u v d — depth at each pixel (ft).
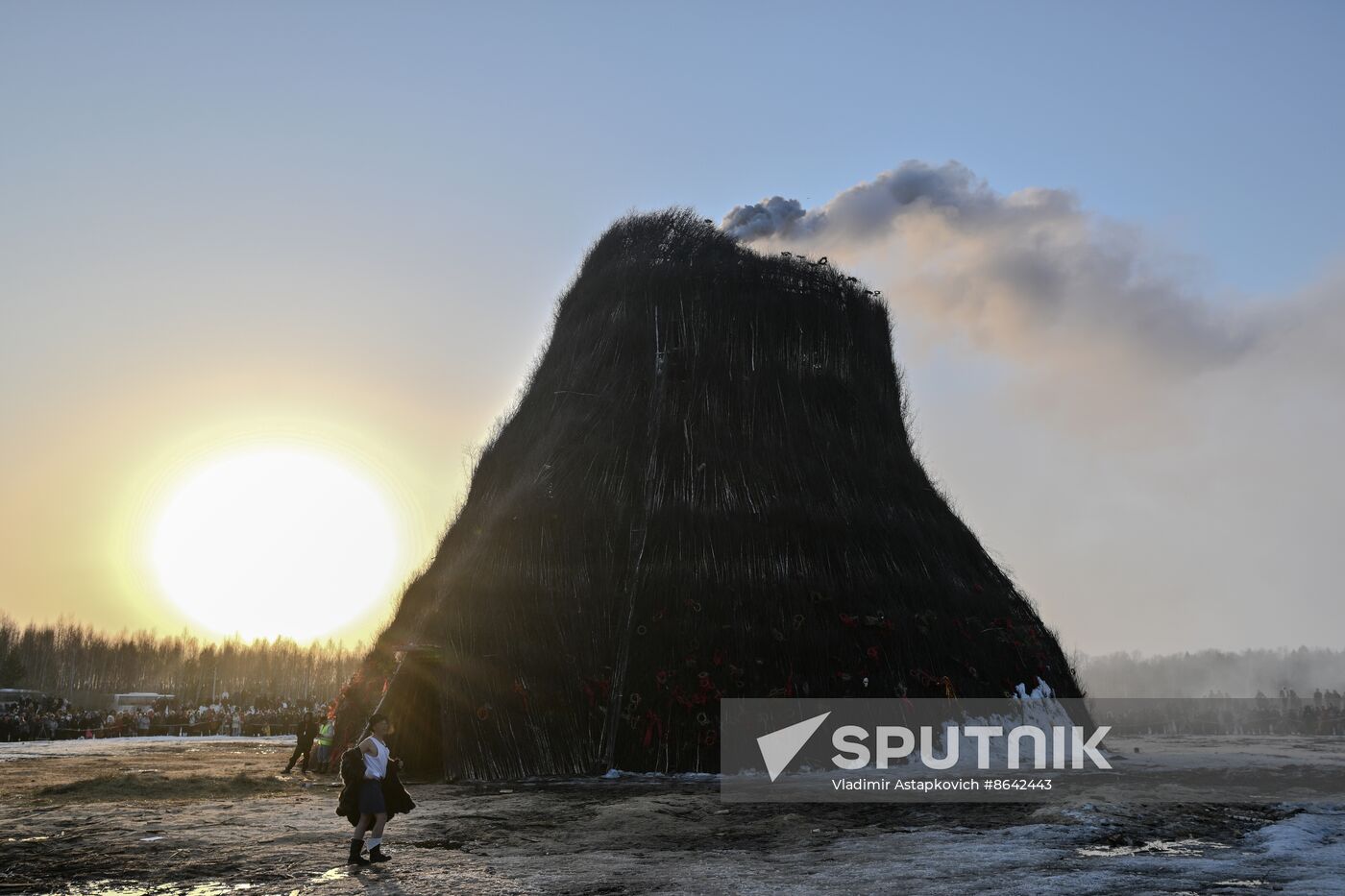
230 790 87.56
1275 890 40.60
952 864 47.91
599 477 116.88
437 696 104.99
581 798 78.28
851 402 131.13
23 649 640.17
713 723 96.78
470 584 108.99
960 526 130.00
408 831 62.39
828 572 108.27
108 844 57.62
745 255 142.51
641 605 105.19
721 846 55.88
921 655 104.53
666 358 128.26
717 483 115.44
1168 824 59.00
